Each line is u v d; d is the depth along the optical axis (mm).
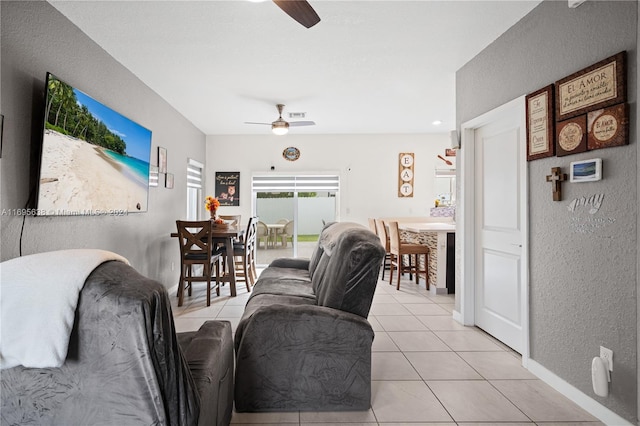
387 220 6859
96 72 3094
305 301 2707
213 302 4531
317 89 4367
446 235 4996
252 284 5605
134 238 3768
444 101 4875
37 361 900
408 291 5188
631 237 1835
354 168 6992
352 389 2082
